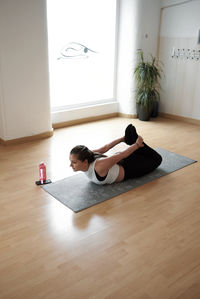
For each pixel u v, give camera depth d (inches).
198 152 143.8
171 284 63.4
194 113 197.6
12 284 62.7
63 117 182.7
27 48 141.7
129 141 112.3
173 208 94.1
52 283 63.1
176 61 199.0
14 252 72.4
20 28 136.4
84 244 75.9
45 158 132.4
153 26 199.0
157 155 116.9
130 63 197.9
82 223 84.9
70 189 104.3
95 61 194.1
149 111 200.4
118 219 87.4
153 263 69.6
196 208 94.5
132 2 184.7
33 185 107.2
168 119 210.1
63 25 170.7
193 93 194.4
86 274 65.8
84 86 193.3
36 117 155.8
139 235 80.0
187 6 183.6
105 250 73.8
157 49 208.8
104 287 62.2
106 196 100.0
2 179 111.3
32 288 61.7
